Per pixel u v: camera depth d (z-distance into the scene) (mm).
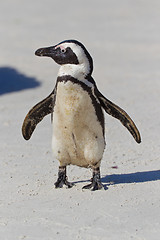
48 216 10656
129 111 22734
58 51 11547
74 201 11492
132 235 9516
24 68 32875
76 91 11391
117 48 37969
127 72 31750
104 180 13117
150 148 16750
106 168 14500
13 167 14922
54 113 11859
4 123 21109
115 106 12195
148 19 46719
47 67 33438
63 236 9633
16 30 43281
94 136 11930
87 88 11477
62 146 12148
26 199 11852
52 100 12336
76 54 11359
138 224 10016
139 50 37219
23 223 10352
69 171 14336
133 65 33406
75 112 11523
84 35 41812
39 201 11641
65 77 11375
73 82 11344
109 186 12500
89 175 13852
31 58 35312
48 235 9719
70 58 11414
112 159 15570
